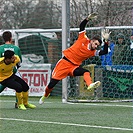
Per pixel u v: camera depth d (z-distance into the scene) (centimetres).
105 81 3391
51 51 3834
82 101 3139
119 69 3422
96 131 1759
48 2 5009
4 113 2408
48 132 1742
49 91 2669
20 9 4922
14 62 2583
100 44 2567
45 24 5003
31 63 3850
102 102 3153
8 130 1802
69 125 1923
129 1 3688
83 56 2570
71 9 3784
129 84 3438
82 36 2578
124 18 3688
